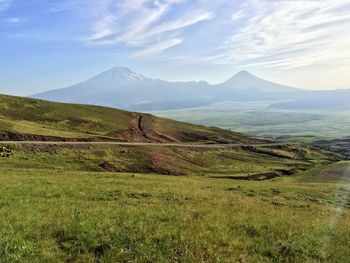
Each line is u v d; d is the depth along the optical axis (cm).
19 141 10706
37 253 1316
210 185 4812
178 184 4416
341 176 9231
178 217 1964
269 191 4403
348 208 3572
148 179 5038
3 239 1376
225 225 1878
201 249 1461
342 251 1659
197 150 17050
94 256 1340
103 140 14212
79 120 17562
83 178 4359
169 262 1312
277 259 1464
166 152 14362
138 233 1575
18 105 17412
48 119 16588
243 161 16675
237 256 1434
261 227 1919
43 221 1711
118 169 10444
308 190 4806
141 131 18988
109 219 1791
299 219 2348
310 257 1524
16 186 3102
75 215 1855
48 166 8581
